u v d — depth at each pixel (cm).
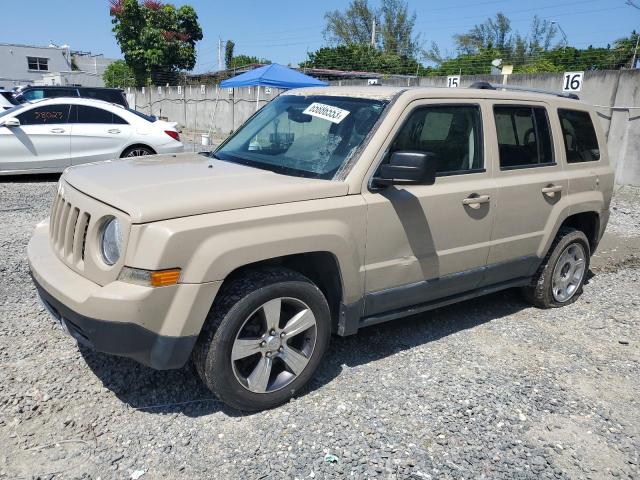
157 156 445
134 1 3478
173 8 3638
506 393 376
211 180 342
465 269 430
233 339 315
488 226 436
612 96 1180
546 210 484
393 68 3012
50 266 334
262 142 426
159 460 292
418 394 367
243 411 337
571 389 387
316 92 447
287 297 332
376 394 364
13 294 487
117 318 286
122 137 1082
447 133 412
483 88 473
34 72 5616
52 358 383
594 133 551
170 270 290
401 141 381
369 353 421
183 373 374
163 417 328
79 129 1048
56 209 362
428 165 342
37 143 1016
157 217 291
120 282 293
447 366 408
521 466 305
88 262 308
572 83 1247
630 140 1162
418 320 490
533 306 539
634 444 331
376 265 372
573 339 469
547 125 491
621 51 1681
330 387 370
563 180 496
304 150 392
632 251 768
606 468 309
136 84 3672
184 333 297
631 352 450
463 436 327
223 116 2403
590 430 342
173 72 3684
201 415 332
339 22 4641
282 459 297
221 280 302
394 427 331
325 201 344
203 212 303
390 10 4469
